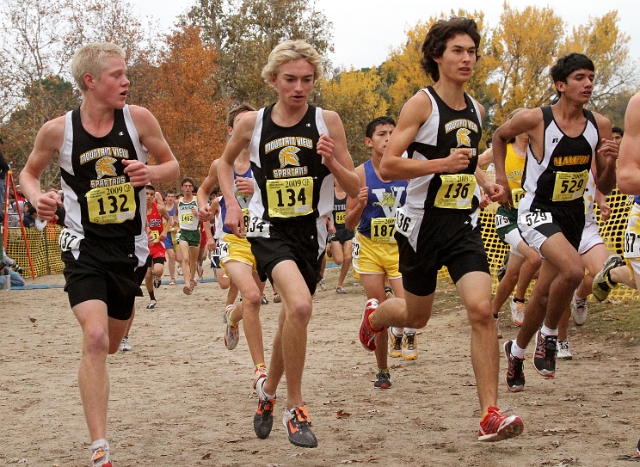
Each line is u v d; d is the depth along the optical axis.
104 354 4.55
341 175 4.99
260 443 5.34
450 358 8.64
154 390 7.46
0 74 42.03
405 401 6.52
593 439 4.95
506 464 4.49
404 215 5.46
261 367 6.43
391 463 4.65
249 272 7.08
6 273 20.58
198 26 50.56
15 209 26.44
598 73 52.81
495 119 53.69
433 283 5.56
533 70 53.09
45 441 5.60
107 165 4.86
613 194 11.91
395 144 5.16
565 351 8.03
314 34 49.75
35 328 12.97
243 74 49.28
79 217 4.86
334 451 5.01
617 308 10.23
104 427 4.38
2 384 7.95
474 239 5.23
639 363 7.51
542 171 6.41
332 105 50.00
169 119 48.22
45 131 4.85
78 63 4.75
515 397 6.41
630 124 4.55
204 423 6.01
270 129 5.17
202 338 11.39
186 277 17.41
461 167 4.96
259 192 5.25
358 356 9.20
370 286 7.97
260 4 49.03
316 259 5.30
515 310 10.28
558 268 6.20
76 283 4.75
